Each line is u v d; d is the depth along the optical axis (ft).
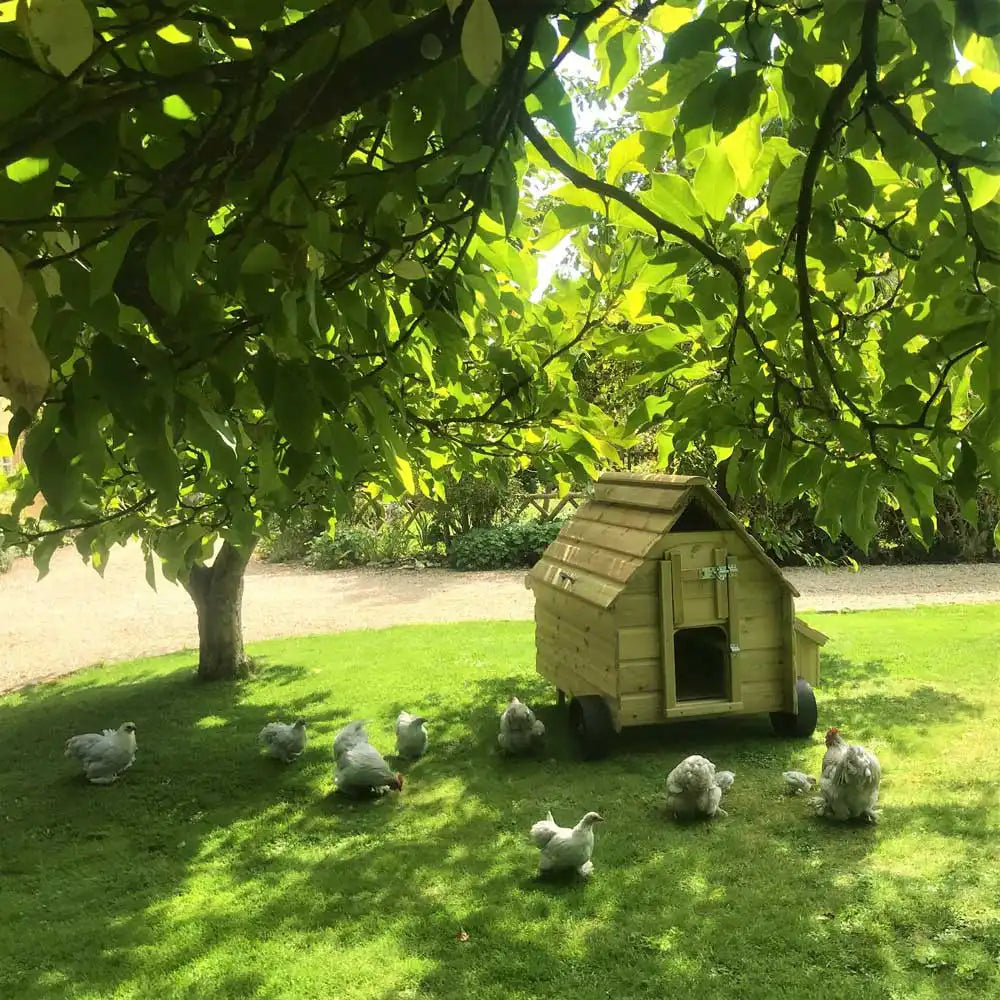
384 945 12.19
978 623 31.37
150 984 11.46
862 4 4.33
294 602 43.27
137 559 58.08
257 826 16.69
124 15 3.51
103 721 23.91
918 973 11.05
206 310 4.21
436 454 11.91
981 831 14.96
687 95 4.77
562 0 4.42
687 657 23.75
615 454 10.28
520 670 27.81
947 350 5.20
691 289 7.71
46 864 15.26
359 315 4.81
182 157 3.74
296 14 4.83
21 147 2.98
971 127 4.34
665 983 11.04
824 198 5.54
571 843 13.79
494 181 5.32
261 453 5.45
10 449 5.38
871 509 6.13
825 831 15.29
